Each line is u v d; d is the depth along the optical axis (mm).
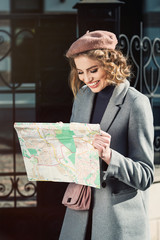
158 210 3146
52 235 3844
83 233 1973
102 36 1859
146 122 1889
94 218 1922
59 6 9273
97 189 1929
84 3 3332
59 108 3809
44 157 1863
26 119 10773
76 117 2131
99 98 2047
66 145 1808
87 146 1767
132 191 1935
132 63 3527
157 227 3145
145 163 1871
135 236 1909
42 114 3805
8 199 4723
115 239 1881
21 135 1860
